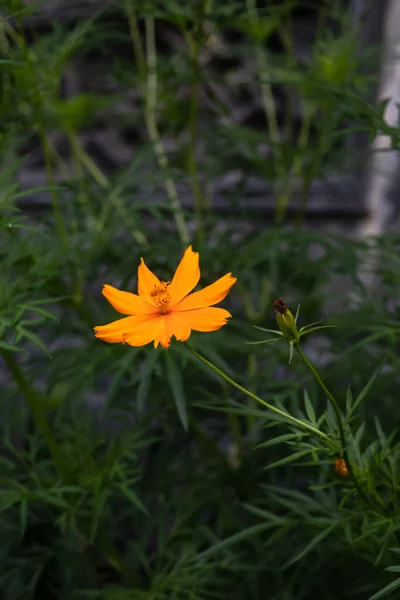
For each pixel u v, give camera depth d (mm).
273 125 959
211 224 921
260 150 1110
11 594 792
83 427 792
